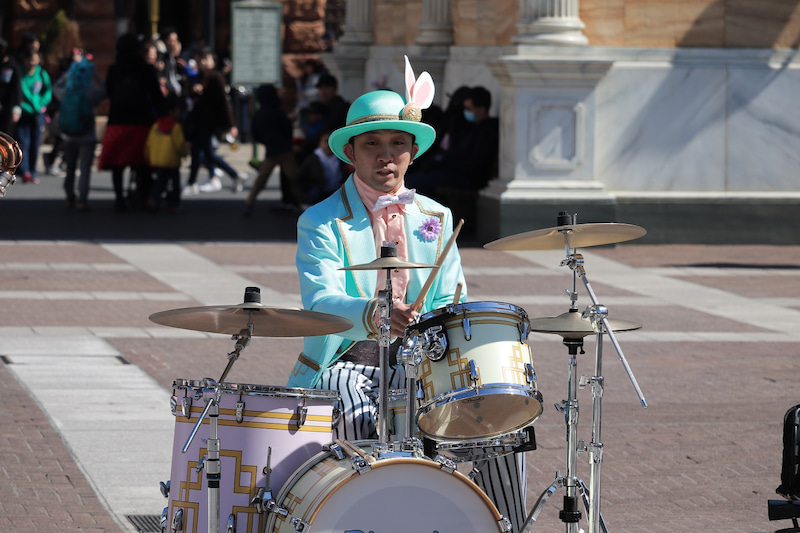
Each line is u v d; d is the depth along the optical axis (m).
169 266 26.86
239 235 32.38
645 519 11.59
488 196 31.92
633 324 9.34
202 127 43.12
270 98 36.62
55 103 47.41
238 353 8.23
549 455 13.73
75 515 11.28
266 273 26.20
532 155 31.28
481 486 9.45
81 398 15.67
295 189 36.69
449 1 39.06
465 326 8.23
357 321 8.96
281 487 8.32
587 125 31.42
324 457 8.21
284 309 7.93
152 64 40.84
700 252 31.25
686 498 12.27
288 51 67.50
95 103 36.47
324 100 38.50
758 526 11.39
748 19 32.47
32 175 44.59
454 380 8.22
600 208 31.41
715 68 32.34
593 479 8.85
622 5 31.95
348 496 7.78
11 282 24.38
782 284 26.44
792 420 9.56
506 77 31.42
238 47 44.16
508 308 8.35
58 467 12.75
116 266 26.70
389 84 43.50
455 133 34.28
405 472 7.89
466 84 36.84
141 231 32.69
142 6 71.38
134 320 21.03
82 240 30.56
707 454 13.87
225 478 8.30
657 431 14.83
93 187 44.16
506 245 9.41
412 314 8.69
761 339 20.61
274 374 17.36
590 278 26.70
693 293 25.02
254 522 8.27
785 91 32.66
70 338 19.47
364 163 9.68
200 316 8.08
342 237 9.59
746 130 32.59
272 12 44.12
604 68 31.09
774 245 32.78
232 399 8.33
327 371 9.57
